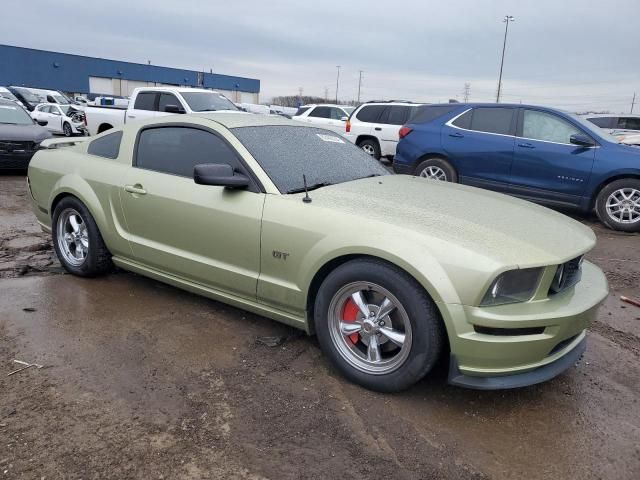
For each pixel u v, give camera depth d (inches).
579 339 126.1
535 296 112.2
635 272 230.8
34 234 258.1
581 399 125.5
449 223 122.0
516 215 136.4
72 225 189.5
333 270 126.0
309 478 95.4
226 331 151.8
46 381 122.5
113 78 2288.4
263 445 103.5
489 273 106.6
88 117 570.6
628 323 173.8
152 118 174.2
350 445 104.7
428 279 109.8
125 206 167.3
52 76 2122.3
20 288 179.9
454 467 100.0
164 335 148.0
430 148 362.0
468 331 108.7
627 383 134.0
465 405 120.3
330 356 128.9
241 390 122.0
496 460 102.7
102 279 191.2
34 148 446.0
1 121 457.1
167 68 2438.5
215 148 151.6
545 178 324.2
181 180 155.0
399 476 97.0
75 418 109.2
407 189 151.0
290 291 132.6
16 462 96.0
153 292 179.9
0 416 108.9
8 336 144.0
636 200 302.8
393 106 575.2
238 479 94.4
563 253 116.5
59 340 142.9
